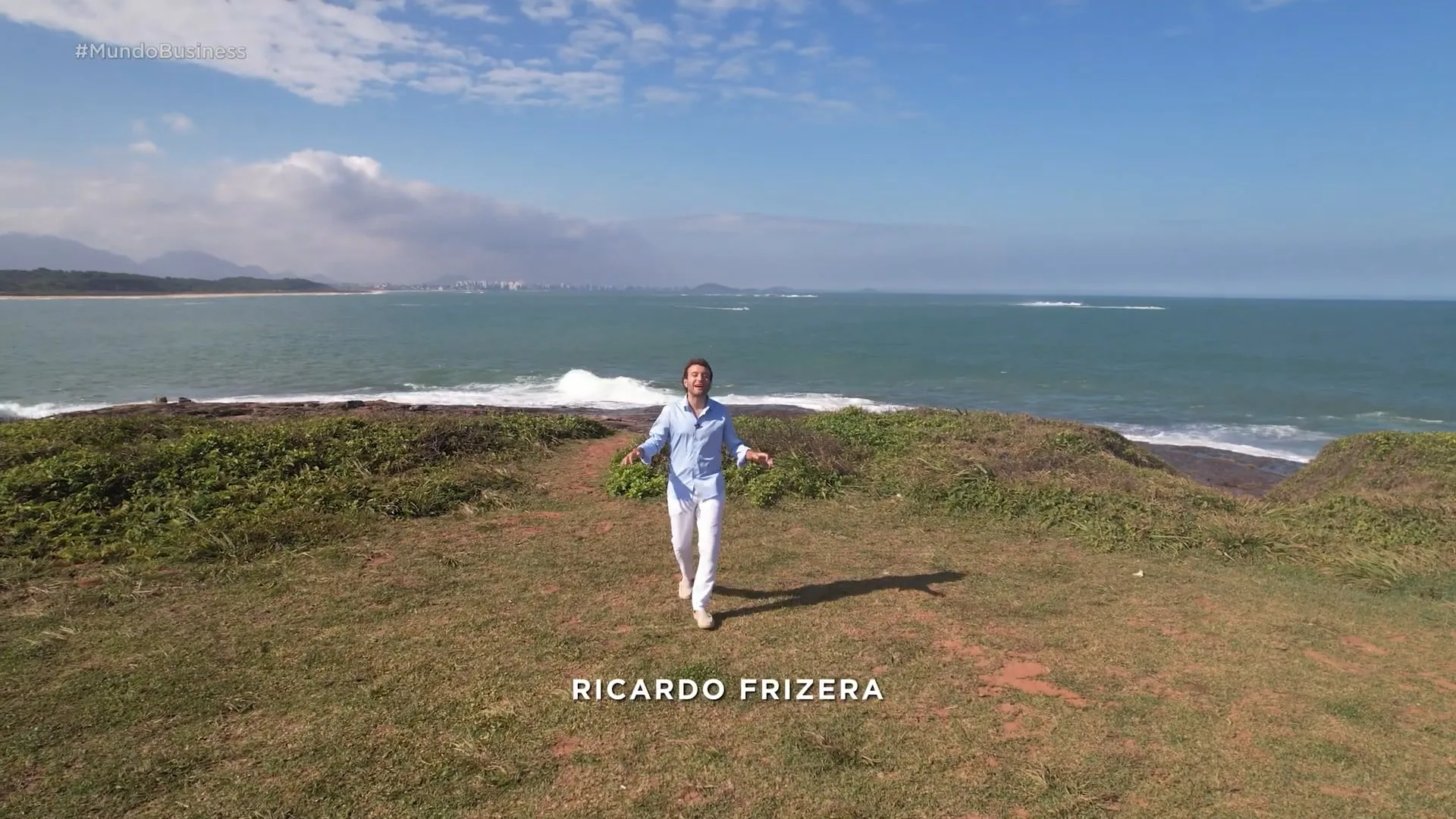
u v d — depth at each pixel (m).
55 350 36.12
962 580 6.04
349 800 3.24
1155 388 28.08
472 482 8.44
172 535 6.42
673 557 6.40
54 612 5.04
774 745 3.69
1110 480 9.12
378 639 4.75
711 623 4.98
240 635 4.78
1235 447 18.02
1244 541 6.98
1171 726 3.93
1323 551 6.81
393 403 19.84
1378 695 4.32
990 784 3.43
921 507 8.17
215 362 31.91
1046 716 4.00
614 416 18.84
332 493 7.65
